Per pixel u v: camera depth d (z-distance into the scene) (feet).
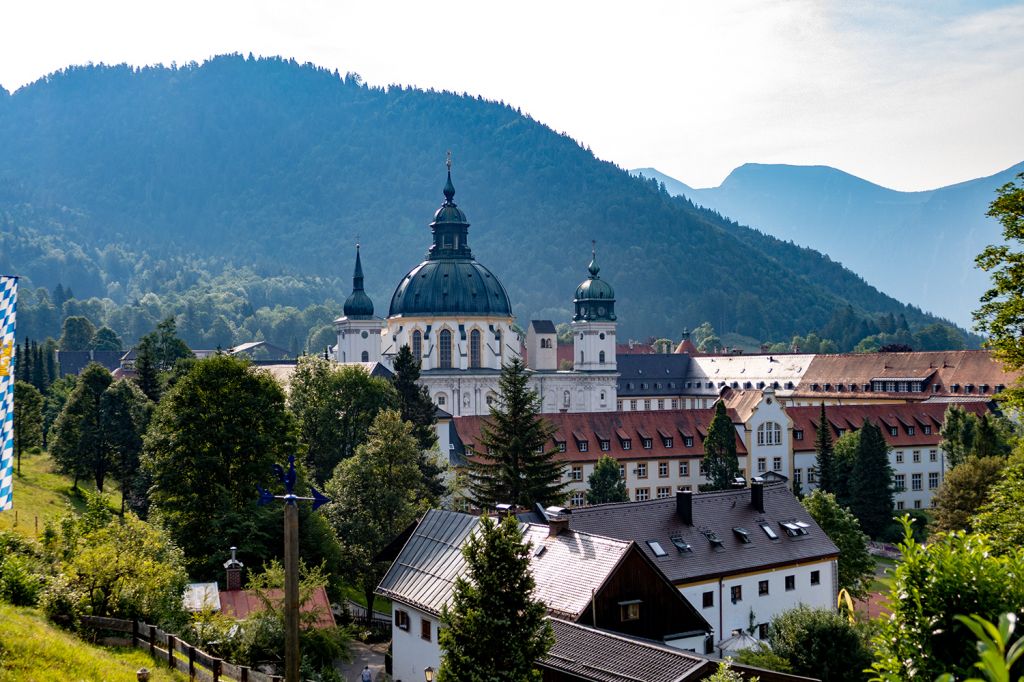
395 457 280.72
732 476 428.97
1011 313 144.66
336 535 253.03
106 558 141.49
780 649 185.06
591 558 173.47
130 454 372.17
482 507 294.66
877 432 422.82
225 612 173.27
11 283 102.01
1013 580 75.82
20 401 401.08
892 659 78.13
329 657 172.45
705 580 212.64
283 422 260.21
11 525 247.70
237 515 224.74
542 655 115.96
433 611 174.19
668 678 123.54
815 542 237.04
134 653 123.75
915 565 78.74
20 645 102.01
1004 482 156.76
